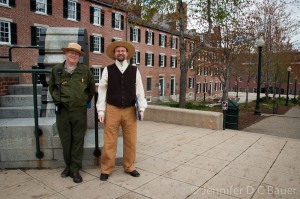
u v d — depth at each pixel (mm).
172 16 12555
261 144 5715
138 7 12234
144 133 6789
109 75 3590
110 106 3631
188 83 42969
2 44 18828
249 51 17859
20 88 5840
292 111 20422
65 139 3574
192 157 4723
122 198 3123
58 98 3455
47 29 5793
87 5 25219
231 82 69625
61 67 3521
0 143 3889
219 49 16047
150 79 35438
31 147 3949
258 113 15023
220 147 5430
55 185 3443
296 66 32594
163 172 3969
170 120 8344
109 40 28000
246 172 4023
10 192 3223
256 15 18891
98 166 4152
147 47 34188
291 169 4176
